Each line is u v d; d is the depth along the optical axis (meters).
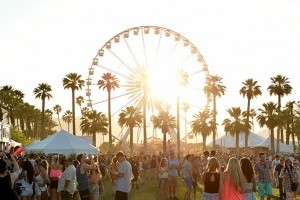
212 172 14.11
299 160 33.72
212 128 114.31
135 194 31.62
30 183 19.44
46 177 20.70
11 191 12.56
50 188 22.62
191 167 24.94
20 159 22.19
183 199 26.66
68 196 19.30
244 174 13.79
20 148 22.66
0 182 12.47
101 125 107.88
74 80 111.88
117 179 18.14
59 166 22.92
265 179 21.77
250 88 111.31
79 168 19.14
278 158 30.75
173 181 26.30
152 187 37.22
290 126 121.94
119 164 18.20
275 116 97.88
